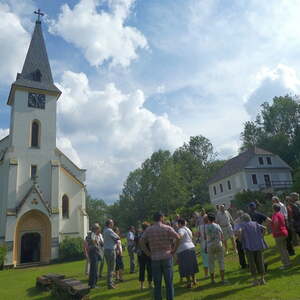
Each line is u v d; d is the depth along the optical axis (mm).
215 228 9133
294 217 10445
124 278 12062
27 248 28000
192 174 72312
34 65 33812
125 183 82875
